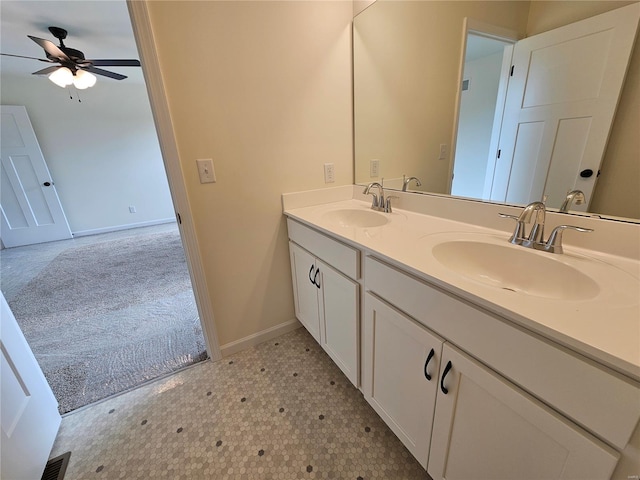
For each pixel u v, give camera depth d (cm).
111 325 200
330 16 141
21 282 278
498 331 60
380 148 153
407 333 86
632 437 45
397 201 146
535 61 89
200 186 132
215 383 145
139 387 144
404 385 94
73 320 208
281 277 170
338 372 149
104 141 428
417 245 94
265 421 123
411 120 134
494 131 104
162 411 130
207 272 146
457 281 68
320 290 137
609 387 45
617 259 76
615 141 75
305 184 159
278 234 161
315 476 101
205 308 149
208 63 120
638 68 69
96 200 441
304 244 145
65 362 164
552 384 53
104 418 128
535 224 84
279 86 137
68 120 400
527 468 62
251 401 133
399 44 131
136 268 303
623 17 70
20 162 377
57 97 387
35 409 109
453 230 109
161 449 113
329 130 158
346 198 176
